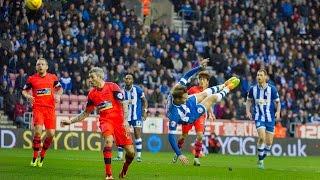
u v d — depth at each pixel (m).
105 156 31.72
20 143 69.94
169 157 59.59
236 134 77.56
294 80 86.50
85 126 73.06
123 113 32.41
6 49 75.88
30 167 39.38
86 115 33.28
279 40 91.81
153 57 81.44
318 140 79.81
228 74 83.25
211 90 43.06
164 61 82.50
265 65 86.94
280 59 88.94
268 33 92.44
